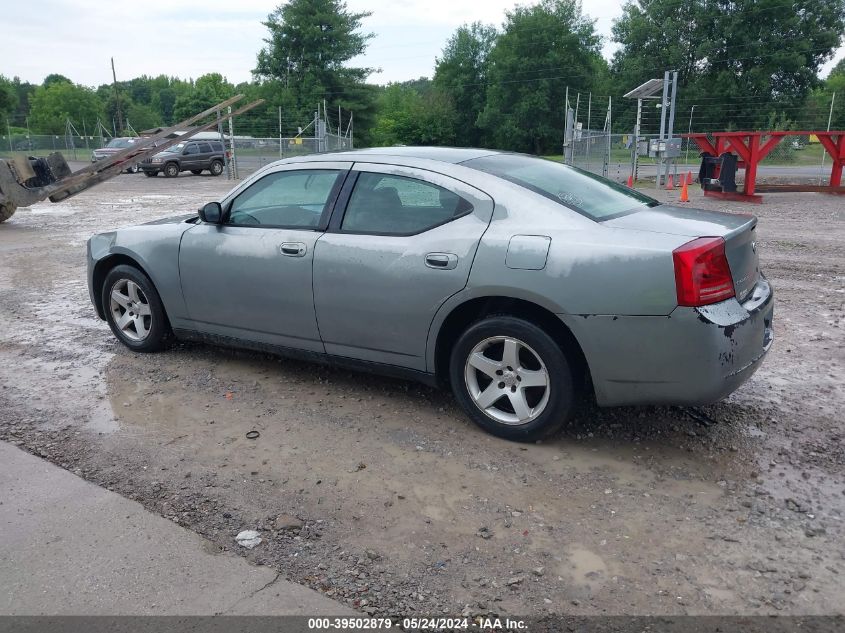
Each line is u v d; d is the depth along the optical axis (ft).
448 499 10.71
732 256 11.32
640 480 11.22
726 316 10.86
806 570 8.92
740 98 194.49
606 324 11.14
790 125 179.63
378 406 14.33
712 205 50.62
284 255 14.35
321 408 14.28
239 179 97.60
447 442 12.65
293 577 8.90
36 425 13.57
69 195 30.09
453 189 12.76
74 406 14.53
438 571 8.97
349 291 13.55
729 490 10.88
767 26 195.21
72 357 17.80
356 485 11.18
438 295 12.48
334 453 12.30
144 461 12.06
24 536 9.84
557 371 11.76
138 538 9.78
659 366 11.03
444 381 13.50
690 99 198.08
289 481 11.33
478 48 251.80
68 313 22.41
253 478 11.44
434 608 8.29
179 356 17.72
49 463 12.01
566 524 10.01
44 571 9.06
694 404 11.27
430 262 12.51
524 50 228.02
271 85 217.15
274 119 213.25
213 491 11.03
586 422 13.35
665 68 201.46
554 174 13.76
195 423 13.64
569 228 11.65
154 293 17.20
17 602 8.46
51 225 45.80
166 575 8.95
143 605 8.38
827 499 10.58
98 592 8.64
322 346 14.44
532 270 11.53
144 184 87.04
